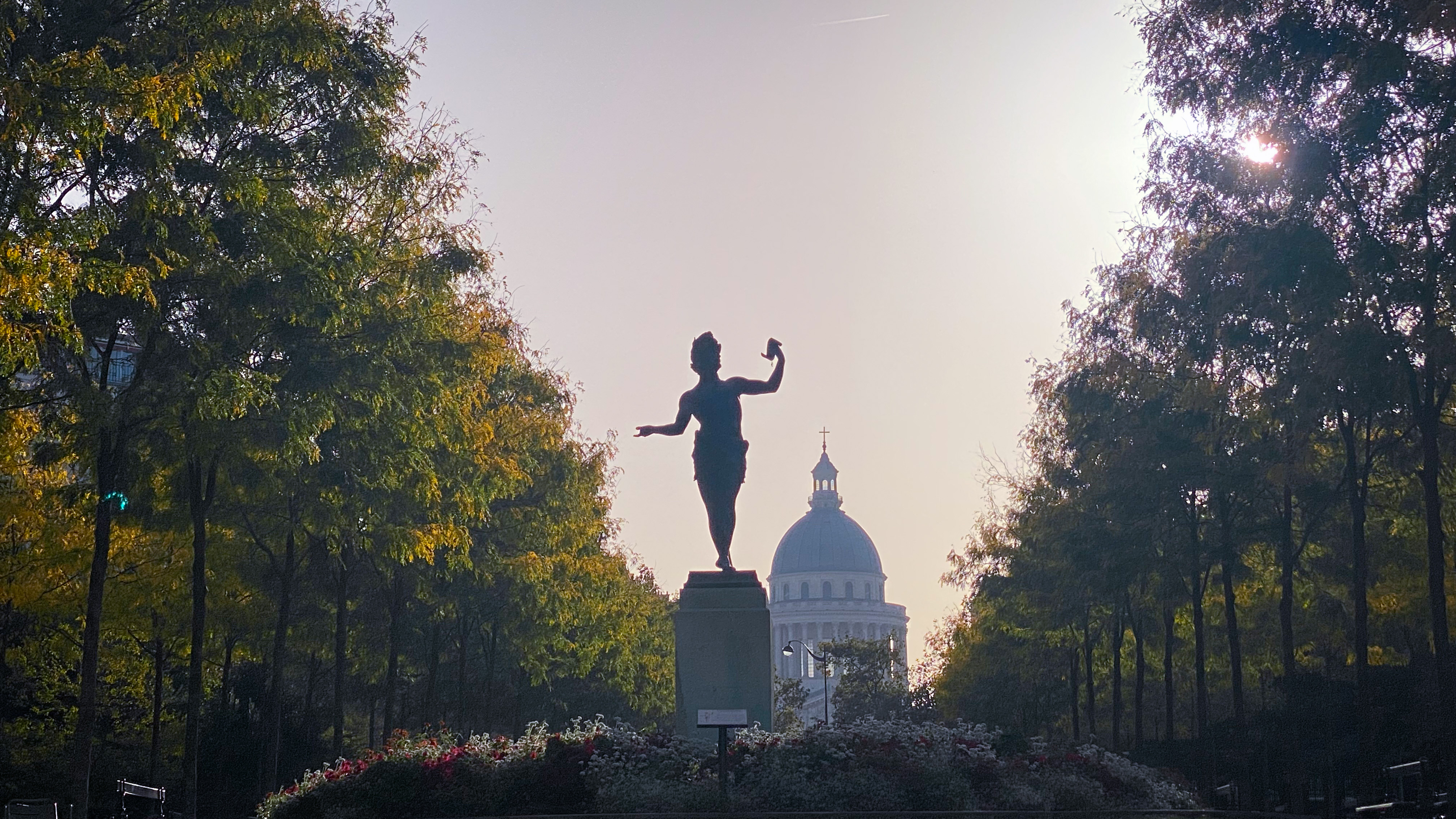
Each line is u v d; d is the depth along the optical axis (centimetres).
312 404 2536
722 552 2784
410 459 3003
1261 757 3928
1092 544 4138
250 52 2486
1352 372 2511
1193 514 3884
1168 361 3731
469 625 5019
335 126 2672
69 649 4022
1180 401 3603
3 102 1867
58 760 3884
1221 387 3319
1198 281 2919
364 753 3198
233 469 2998
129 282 2053
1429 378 2588
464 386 3422
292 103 2658
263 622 3956
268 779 3491
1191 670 5812
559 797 2286
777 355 2861
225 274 2369
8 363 1911
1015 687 7094
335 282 2558
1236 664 3703
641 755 2347
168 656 4706
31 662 4359
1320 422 2916
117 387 2480
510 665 5838
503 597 4788
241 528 3550
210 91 2394
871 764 2300
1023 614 5894
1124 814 2197
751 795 2183
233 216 2450
